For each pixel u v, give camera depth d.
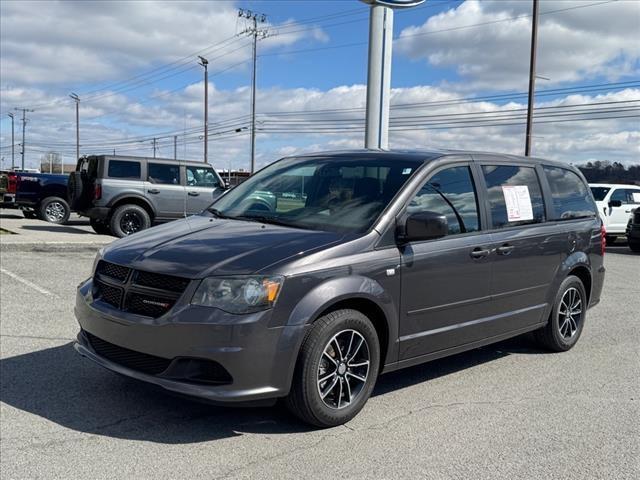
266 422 4.17
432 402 4.70
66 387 4.66
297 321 3.79
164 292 3.78
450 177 5.03
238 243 4.10
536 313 5.78
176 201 14.80
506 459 3.75
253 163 51.25
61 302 7.35
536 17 31.56
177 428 4.02
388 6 13.50
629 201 19.53
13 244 11.24
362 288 4.08
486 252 5.05
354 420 4.28
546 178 6.14
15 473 3.36
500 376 5.41
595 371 5.63
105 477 3.35
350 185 4.86
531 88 31.83
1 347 5.55
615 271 12.95
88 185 14.15
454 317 4.86
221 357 3.62
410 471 3.55
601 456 3.84
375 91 13.69
